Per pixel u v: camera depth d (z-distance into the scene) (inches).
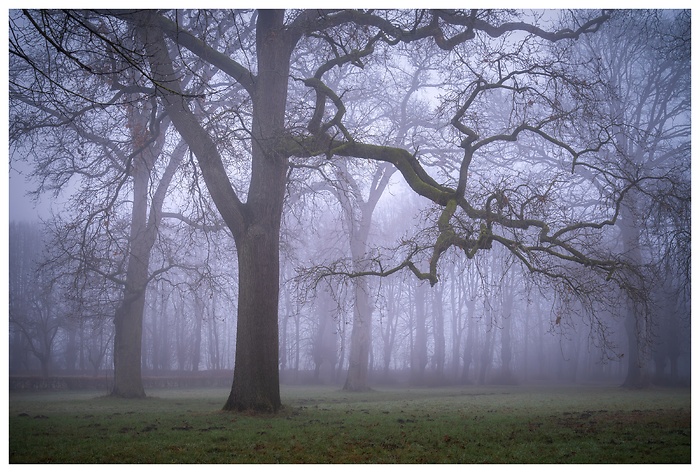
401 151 709.3
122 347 1104.8
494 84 695.1
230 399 730.2
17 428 571.5
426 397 1223.5
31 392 1472.7
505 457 439.5
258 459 431.5
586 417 707.4
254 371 723.4
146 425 604.4
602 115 732.0
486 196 683.4
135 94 869.8
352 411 789.9
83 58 774.5
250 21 1031.0
